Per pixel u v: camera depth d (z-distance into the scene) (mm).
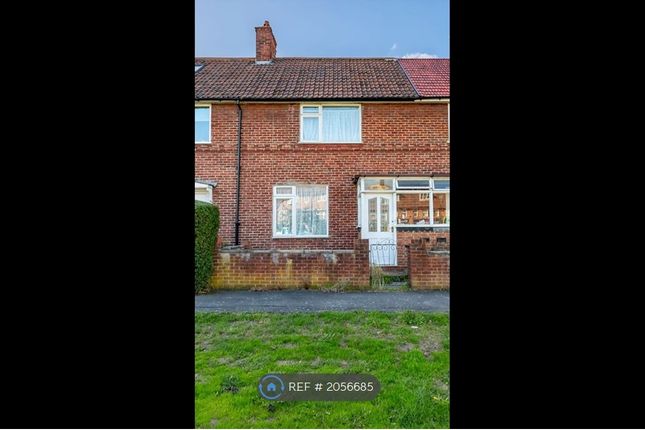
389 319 4469
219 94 10039
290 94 10156
